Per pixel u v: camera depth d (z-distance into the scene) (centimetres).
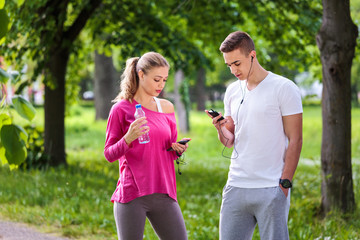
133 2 1298
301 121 383
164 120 404
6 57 1155
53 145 1245
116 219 390
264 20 1231
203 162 1702
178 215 398
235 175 399
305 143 2334
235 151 402
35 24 1097
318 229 673
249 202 388
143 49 1210
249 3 1223
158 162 392
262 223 385
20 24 1005
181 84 2900
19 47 1180
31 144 1240
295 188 980
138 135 367
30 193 864
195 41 1567
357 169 1159
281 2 1168
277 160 387
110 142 388
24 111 273
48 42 1104
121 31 1264
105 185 1039
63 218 712
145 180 383
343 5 728
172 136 420
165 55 1260
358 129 2677
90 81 6406
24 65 1202
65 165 1253
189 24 1310
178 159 419
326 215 741
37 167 1148
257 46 1360
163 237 400
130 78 399
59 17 1097
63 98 1258
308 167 1430
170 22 1430
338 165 753
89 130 2575
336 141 752
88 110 4181
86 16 1203
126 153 386
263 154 385
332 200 755
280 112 385
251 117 389
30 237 638
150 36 1266
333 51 733
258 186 385
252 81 396
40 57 1192
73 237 649
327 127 759
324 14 746
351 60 740
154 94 396
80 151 1839
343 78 740
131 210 381
